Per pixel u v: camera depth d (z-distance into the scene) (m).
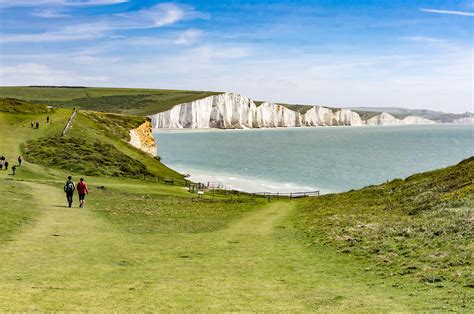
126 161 83.50
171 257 21.27
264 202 56.69
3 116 98.75
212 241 26.30
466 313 12.05
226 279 17.12
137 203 43.19
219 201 53.09
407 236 24.23
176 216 37.28
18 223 27.14
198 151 193.62
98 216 33.62
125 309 12.57
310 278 17.42
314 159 166.12
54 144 80.50
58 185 50.16
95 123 112.19
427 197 37.88
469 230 22.64
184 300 13.85
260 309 12.91
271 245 25.17
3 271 16.78
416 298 13.95
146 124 131.00
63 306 12.59
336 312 12.53
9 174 55.25
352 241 24.52
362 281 16.77
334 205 46.62
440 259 18.59
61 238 24.33
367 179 115.12
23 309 11.99
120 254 21.38
